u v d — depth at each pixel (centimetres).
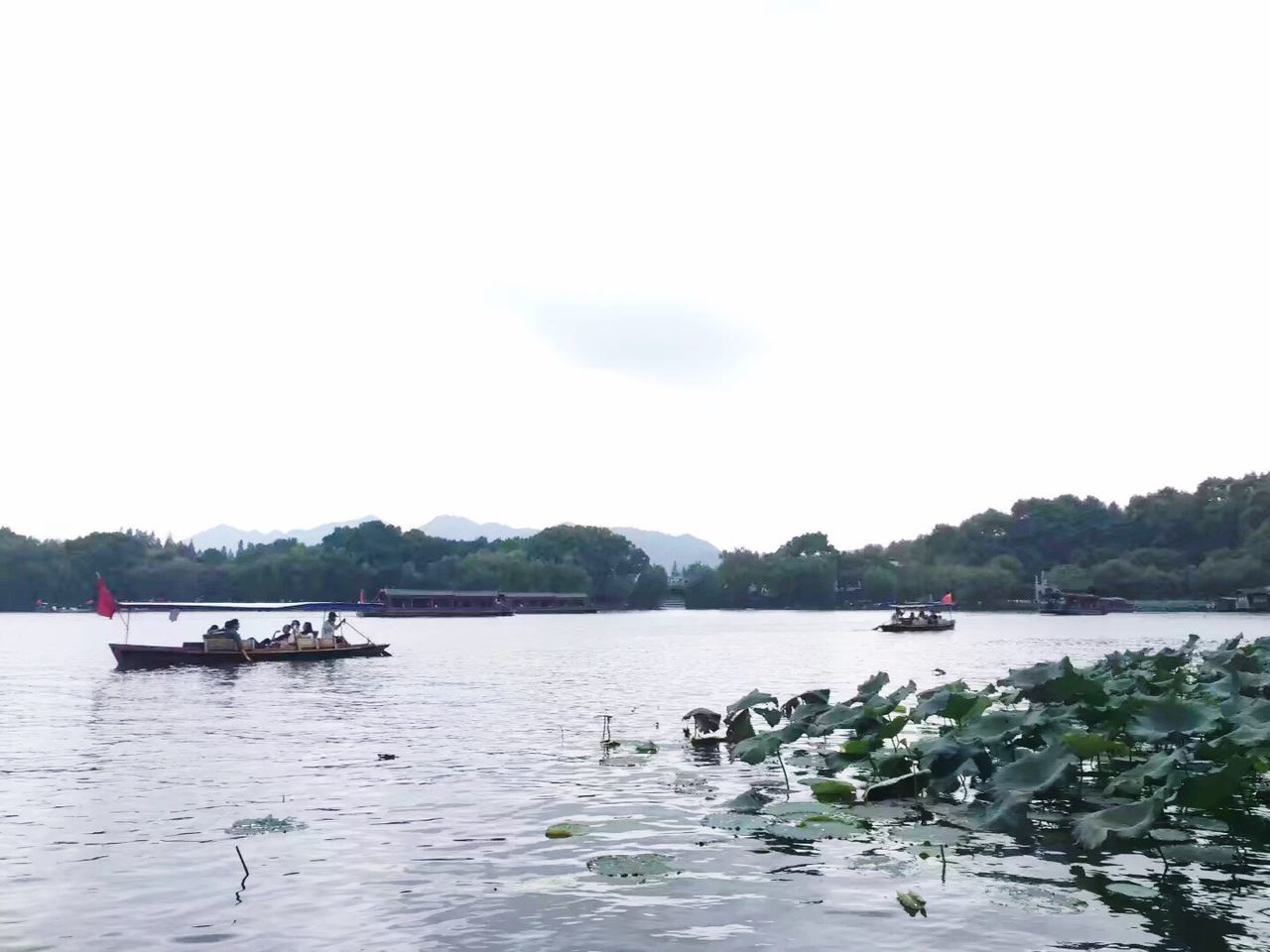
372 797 1202
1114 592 14912
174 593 16662
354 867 888
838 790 1189
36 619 13212
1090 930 702
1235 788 923
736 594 19625
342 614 13838
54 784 1308
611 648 5381
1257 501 15088
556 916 745
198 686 2920
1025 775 1095
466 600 13788
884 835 986
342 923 738
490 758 1514
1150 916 730
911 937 690
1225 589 14012
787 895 789
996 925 713
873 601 18388
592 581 19650
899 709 1619
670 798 1187
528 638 6900
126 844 979
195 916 757
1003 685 1526
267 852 942
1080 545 16925
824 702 1698
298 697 2561
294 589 16425
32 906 783
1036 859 895
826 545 19812
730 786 1267
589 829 1021
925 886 812
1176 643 5712
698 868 871
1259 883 815
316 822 1067
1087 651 4981
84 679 3178
